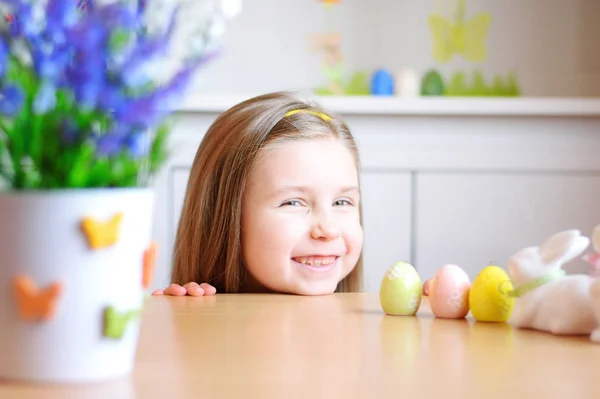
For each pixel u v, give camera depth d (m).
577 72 2.79
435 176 2.29
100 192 0.43
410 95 2.51
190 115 2.17
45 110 0.38
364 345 0.54
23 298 0.42
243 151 1.10
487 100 2.24
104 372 0.43
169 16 0.40
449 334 0.60
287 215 1.06
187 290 0.91
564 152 2.31
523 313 0.63
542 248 0.63
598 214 2.33
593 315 0.58
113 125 0.39
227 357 0.49
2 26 0.38
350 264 1.11
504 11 2.79
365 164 2.26
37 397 0.40
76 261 0.42
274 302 0.82
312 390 0.41
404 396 0.40
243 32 2.74
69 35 0.37
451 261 2.30
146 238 0.46
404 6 2.77
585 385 0.43
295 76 2.75
